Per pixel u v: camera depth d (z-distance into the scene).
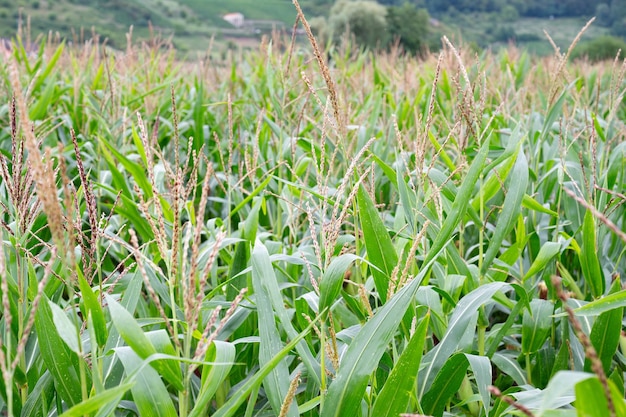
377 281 2.56
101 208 5.12
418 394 2.49
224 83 9.66
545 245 3.05
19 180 2.31
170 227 3.42
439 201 2.96
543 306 3.10
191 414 1.87
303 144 4.44
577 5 57.00
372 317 2.04
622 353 3.33
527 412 1.22
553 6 57.00
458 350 2.75
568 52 4.30
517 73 10.73
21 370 2.27
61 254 1.63
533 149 5.31
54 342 2.11
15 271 2.71
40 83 7.34
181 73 10.66
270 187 4.75
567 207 4.07
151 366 1.86
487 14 56.91
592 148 3.39
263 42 9.45
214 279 3.43
